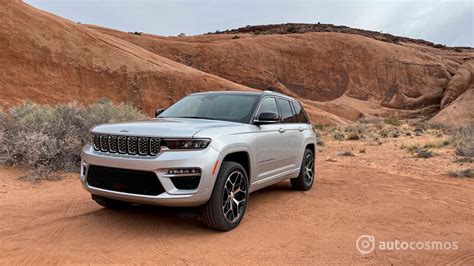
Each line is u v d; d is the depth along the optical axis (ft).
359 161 42.70
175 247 14.14
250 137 17.70
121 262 12.66
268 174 19.84
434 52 380.99
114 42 160.86
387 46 309.83
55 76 126.52
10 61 118.62
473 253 14.35
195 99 21.07
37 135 29.40
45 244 14.26
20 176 26.68
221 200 15.44
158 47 264.31
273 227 16.99
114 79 139.74
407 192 25.73
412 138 79.30
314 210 20.22
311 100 262.47
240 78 257.75
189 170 14.40
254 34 399.65
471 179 31.48
